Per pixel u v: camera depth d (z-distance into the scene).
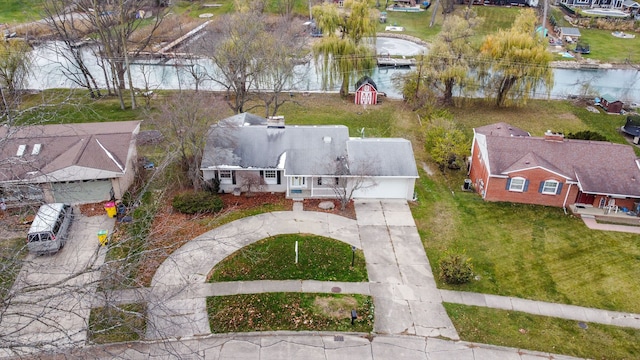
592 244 29.09
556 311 24.09
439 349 21.64
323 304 23.72
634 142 43.66
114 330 21.39
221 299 23.75
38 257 25.78
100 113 45.41
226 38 43.62
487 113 48.97
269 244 27.75
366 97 50.41
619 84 60.22
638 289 25.69
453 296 24.72
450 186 35.38
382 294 24.59
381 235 29.14
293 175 31.44
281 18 64.12
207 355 20.84
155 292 23.55
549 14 84.38
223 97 49.09
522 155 33.06
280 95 52.75
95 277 24.02
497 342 22.11
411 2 92.31
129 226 28.19
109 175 29.97
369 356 21.16
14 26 66.19
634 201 31.92
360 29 52.03
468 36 50.56
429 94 48.03
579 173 32.00
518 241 29.20
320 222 30.03
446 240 28.97
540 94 54.69
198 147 31.11
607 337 22.69
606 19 83.38
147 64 55.88
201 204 29.95
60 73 57.22
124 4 49.50
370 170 31.56
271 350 21.25
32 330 21.20
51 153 30.36
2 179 26.22
